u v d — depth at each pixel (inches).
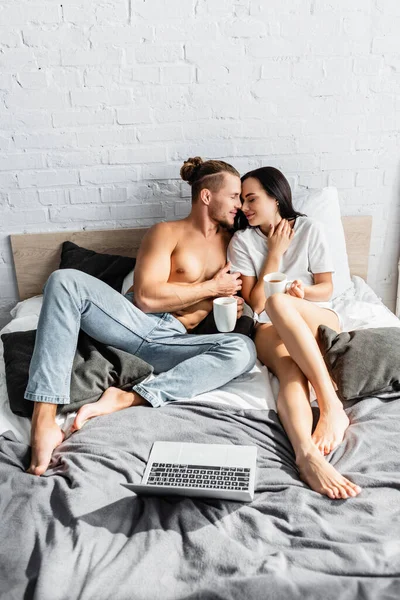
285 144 107.6
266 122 106.1
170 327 89.5
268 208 94.4
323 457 69.4
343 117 107.0
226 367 82.2
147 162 106.3
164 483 64.9
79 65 100.2
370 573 55.8
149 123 104.3
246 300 96.0
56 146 103.9
